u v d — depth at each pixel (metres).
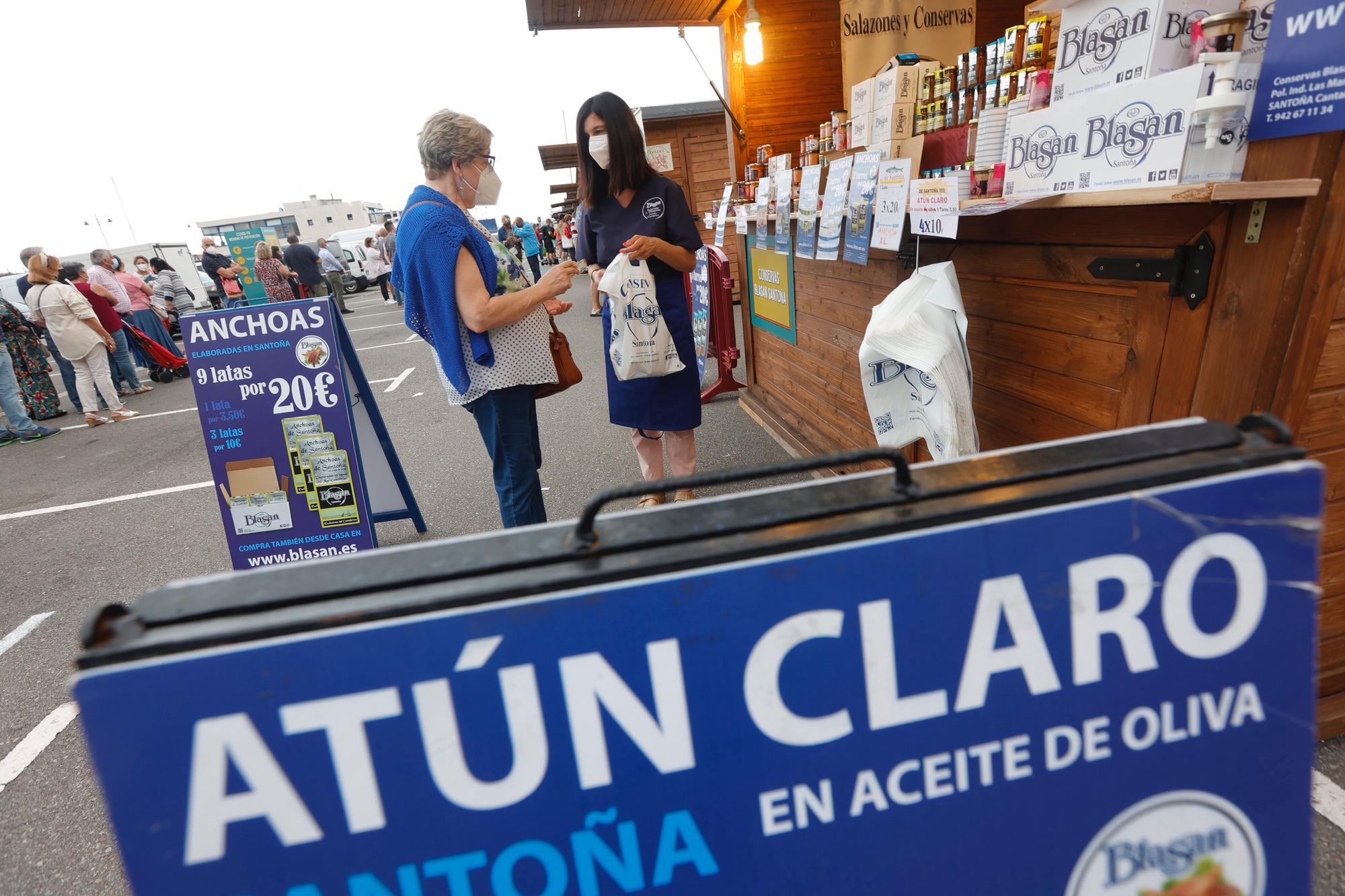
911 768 0.67
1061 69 1.47
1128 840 0.72
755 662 0.63
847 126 2.88
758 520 0.64
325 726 0.59
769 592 0.62
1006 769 0.69
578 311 10.31
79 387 6.40
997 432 1.97
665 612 0.62
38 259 6.02
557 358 2.23
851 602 0.64
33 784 1.95
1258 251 1.15
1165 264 1.30
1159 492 0.66
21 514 4.27
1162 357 1.36
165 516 3.98
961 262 1.99
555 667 0.61
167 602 0.60
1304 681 0.71
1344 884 1.27
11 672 2.55
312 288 11.72
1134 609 0.67
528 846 0.64
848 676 0.65
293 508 2.69
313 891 0.62
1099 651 0.68
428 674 0.60
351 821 0.61
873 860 0.69
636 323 2.45
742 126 4.50
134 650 0.57
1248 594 0.69
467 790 0.62
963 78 2.03
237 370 2.60
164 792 0.59
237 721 0.58
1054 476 0.67
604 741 0.63
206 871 0.60
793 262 3.47
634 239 2.42
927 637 0.65
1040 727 0.69
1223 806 0.72
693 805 0.65
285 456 2.65
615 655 0.62
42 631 2.83
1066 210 1.52
